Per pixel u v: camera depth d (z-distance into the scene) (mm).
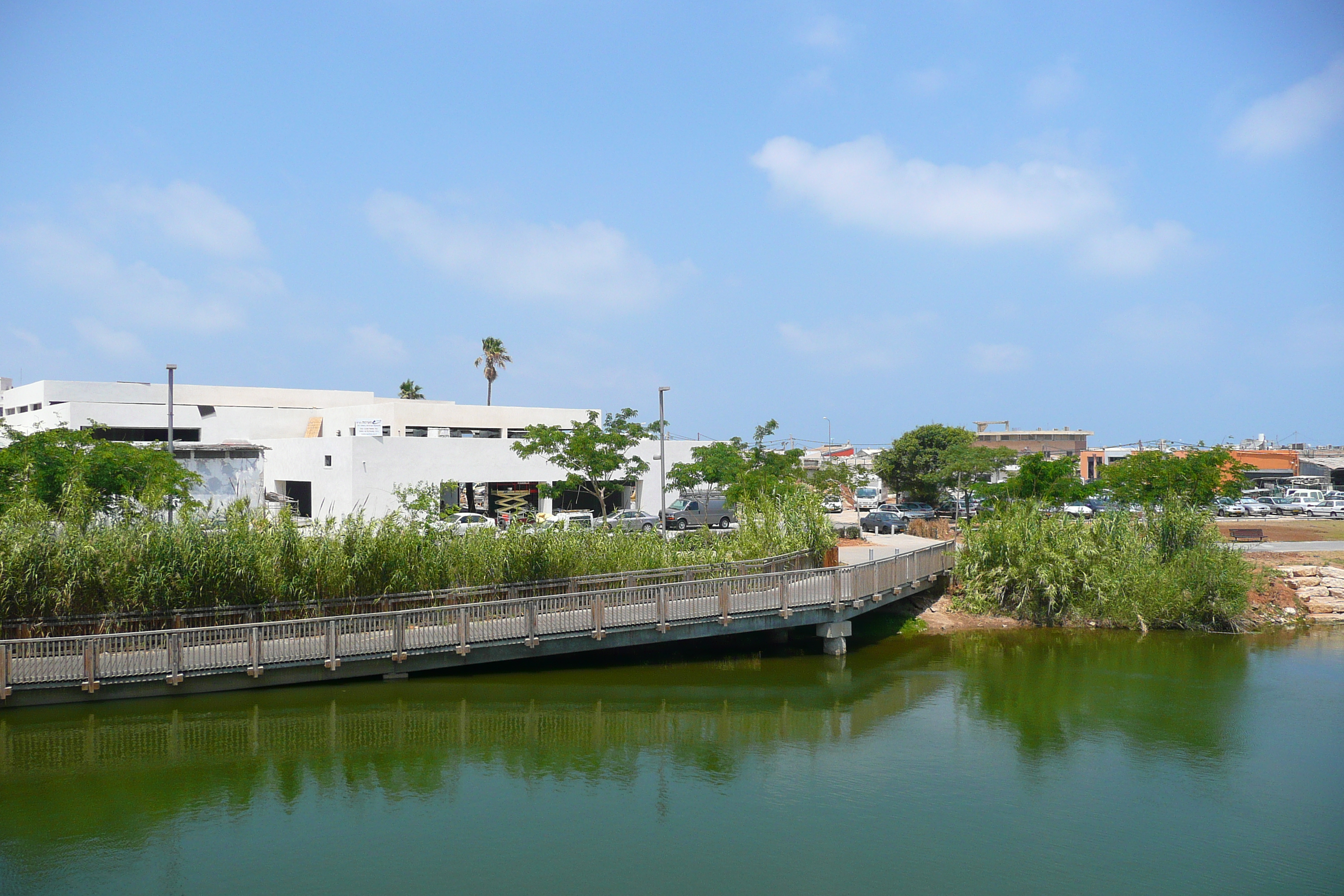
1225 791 16500
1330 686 23109
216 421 53281
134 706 18500
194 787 16031
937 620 30188
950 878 13211
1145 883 13141
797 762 17906
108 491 26688
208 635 19016
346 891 12586
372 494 42594
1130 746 18828
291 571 21203
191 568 19906
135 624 19453
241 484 40688
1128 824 15133
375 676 21062
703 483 48062
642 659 25016
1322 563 35656
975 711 21125
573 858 13711
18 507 20688
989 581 31000
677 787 16578
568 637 21609
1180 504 32969
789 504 29531
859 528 44500
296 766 17109
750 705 21484
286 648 19359
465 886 12781
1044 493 40531
